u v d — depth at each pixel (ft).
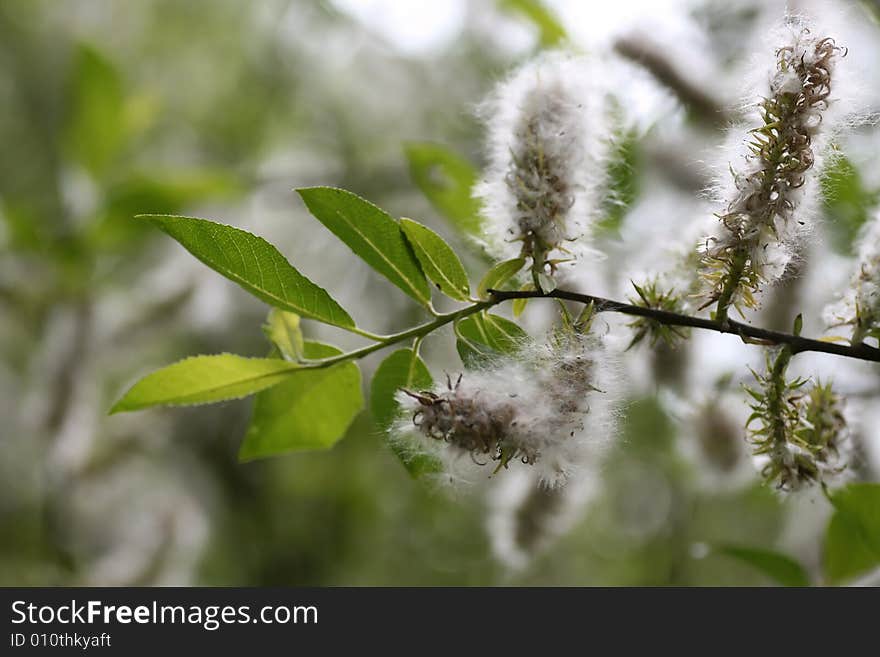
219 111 15.53
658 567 14.97
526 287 5.16
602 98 5.12
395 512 15.58
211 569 14.60
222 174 11.50
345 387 5.82
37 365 11.94
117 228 11.43
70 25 16.55
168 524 11.65
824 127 4.63
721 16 8.52
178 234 5.09
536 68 4.99
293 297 5.28
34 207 15.20
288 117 15.19
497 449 4.75
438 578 15.42
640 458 13.44
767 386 4.93
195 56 15.94
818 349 4.89
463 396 4.73
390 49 13.93
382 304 12.91
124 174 12.59
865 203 6.62
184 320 11.89
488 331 5.25
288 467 15.17
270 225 13.55
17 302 11.85
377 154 13.88
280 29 15.51
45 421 11.61
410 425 5.04
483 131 6.59
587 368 4.83
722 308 4.89
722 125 6.93
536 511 6.82
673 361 6.44
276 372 5.40
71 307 11.62
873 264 4.90
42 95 16.76
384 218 5.16
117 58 15.75
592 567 15.24
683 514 14.46
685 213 6.91
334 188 5.10
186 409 13.93
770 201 4.64
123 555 11.43
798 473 4.87
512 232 4.95
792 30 4.66
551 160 4.84
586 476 6.44
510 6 10.17
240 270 5.20
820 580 8.09
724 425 6.48
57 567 11.99
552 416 4.71
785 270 5.31
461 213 8.21
